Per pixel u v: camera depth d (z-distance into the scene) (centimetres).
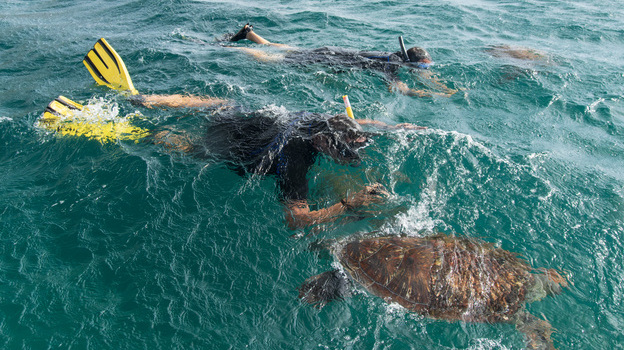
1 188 343
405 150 379
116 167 364
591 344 228
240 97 495
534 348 225
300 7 946
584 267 274
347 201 324
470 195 336
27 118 445
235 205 321
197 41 716
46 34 774
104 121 429
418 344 230
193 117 432
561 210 321
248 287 262
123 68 491
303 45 712
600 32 739
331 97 502
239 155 363
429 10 911
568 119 460
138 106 459
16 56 656
